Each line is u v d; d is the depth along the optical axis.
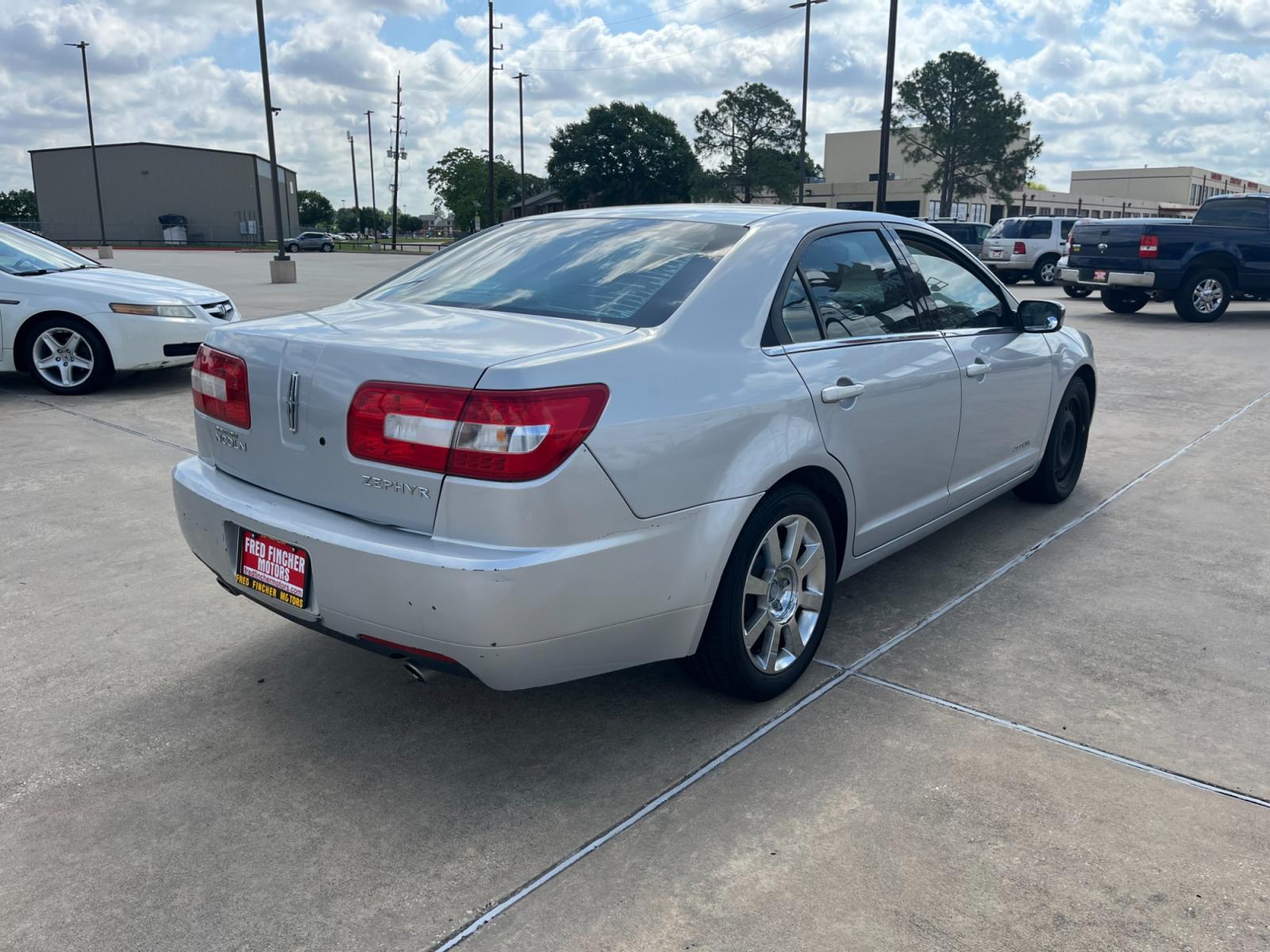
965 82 63.22
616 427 2.38
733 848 2.33
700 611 2.68
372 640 2.47
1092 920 2.09
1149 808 2.48
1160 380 8.94
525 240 3.35
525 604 2.27
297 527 2.48
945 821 2.42
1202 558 4.34
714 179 72.00
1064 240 22.14
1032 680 3.18
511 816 2.46
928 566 4.24
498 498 2.24
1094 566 4.24
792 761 2.70
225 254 51.66
